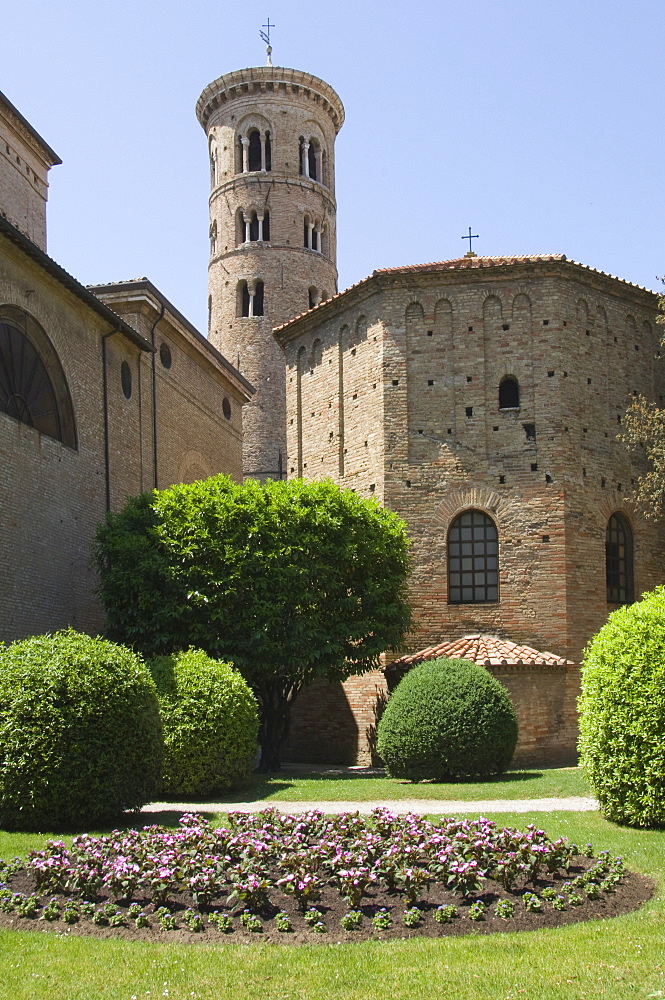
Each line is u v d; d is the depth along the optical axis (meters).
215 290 72.19
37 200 43.62
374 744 31.53
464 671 24.91
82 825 17.11
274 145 72.44
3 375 28.58
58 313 31.64
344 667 29.48
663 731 17.05
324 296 72.06
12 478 27.86
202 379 46.44
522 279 32.75
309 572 27.97
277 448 67.75
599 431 32.78
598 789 17.88
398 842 13.59
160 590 28.20
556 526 31.11
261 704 29.47
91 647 18.11
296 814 17.94
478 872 12.42
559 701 29.48
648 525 33.59
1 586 26.86
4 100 39.59
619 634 18.19
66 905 12.07
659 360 35.19
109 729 17.31
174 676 22.55
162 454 40.47
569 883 12.75
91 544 31.44
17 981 9.69
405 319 33.25
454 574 31.89
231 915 11.72
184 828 14.56
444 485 32.16
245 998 9.27
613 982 9.55
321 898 12.34
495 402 32.31
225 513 28.27
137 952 10.55
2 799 16.69
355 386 34.59
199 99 75.50
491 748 23.92
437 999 9.20
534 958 10.26
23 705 16.86
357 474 33.97
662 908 12.13
